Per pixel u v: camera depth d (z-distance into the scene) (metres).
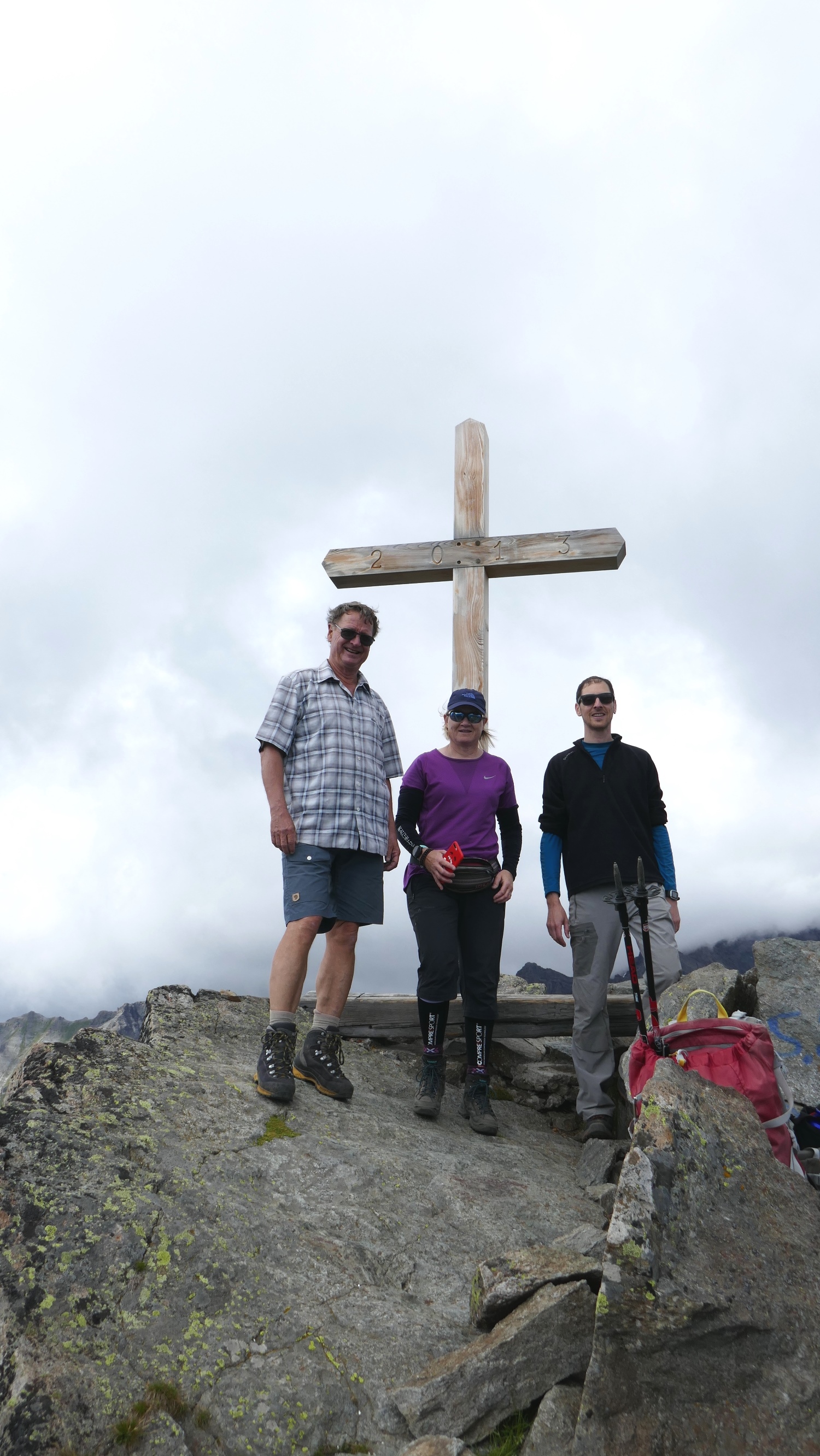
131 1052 3.60
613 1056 4.67
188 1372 2.16
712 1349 2.08
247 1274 2.50
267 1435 2.04
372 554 6.18
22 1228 2.42
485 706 4.41
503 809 4.44
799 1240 2.36
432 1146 3.61
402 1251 2.81
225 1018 4.65
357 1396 2.19
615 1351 2.09
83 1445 1.91
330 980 3.93
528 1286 2.45
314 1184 3.02
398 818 4.28
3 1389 2.00
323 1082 3.80
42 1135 2.79
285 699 3.96
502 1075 5.02
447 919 4.13
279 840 3.75
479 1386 2.19
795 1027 4.13
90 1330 2.21
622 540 5.84
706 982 4.30
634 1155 2.34
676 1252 2.18
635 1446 1.98
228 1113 3.32
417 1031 5.18
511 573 6.14
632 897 3.30
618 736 4.66
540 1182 3.54
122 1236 2.48
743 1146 2.55
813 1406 2.00
